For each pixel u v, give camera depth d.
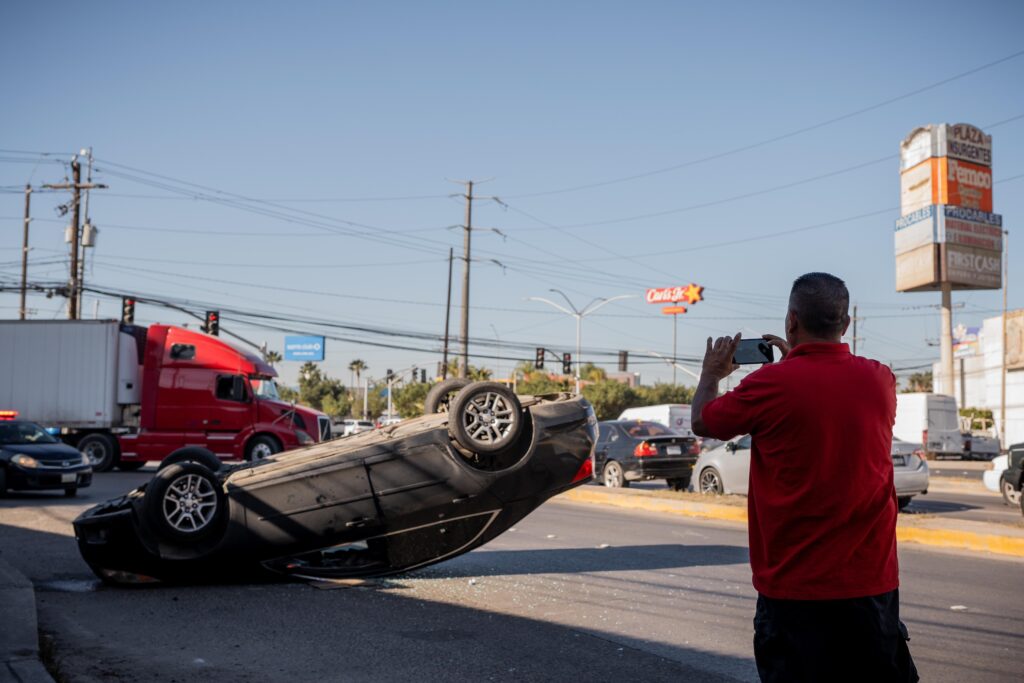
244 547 8.82
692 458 21.14
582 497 18.69
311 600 8.36
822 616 3.11
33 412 27.36
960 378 68.94
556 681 5.78
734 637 6.91
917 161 58.12
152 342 26.83
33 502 17.02
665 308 83.44
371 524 8.88
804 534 3.15
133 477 24.75
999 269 57.88
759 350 3.54
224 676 5.91
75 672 5.97
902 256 59.22
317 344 92.94
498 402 8.92
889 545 3.20
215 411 26.53
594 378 92.00
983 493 22.27
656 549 11.58
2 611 7.12
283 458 9.74
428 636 6.97
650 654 6.43
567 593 8.64
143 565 8.87
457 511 8.94
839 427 3.14
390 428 9.88
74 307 40.97
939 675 5.90
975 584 9.12
